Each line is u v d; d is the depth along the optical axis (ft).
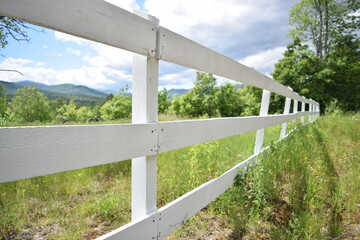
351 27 101.55
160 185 9.12
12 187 8.76
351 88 87.25
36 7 2.71
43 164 2.87
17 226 6.63
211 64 6.75
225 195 8.07
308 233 6.55
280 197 8.59
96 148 3.49
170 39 5.07
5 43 11.10
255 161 10.57
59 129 3.01
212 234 6.54
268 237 6.48
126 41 3.95
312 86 87.10
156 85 4.93
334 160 13.20
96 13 3.41
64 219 7.13
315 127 26.73
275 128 24.48
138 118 4.84
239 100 92.07
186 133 5.70
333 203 8.01
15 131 2.60
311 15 108.68
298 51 96.53
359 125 26.02
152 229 4.73
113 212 7.59
